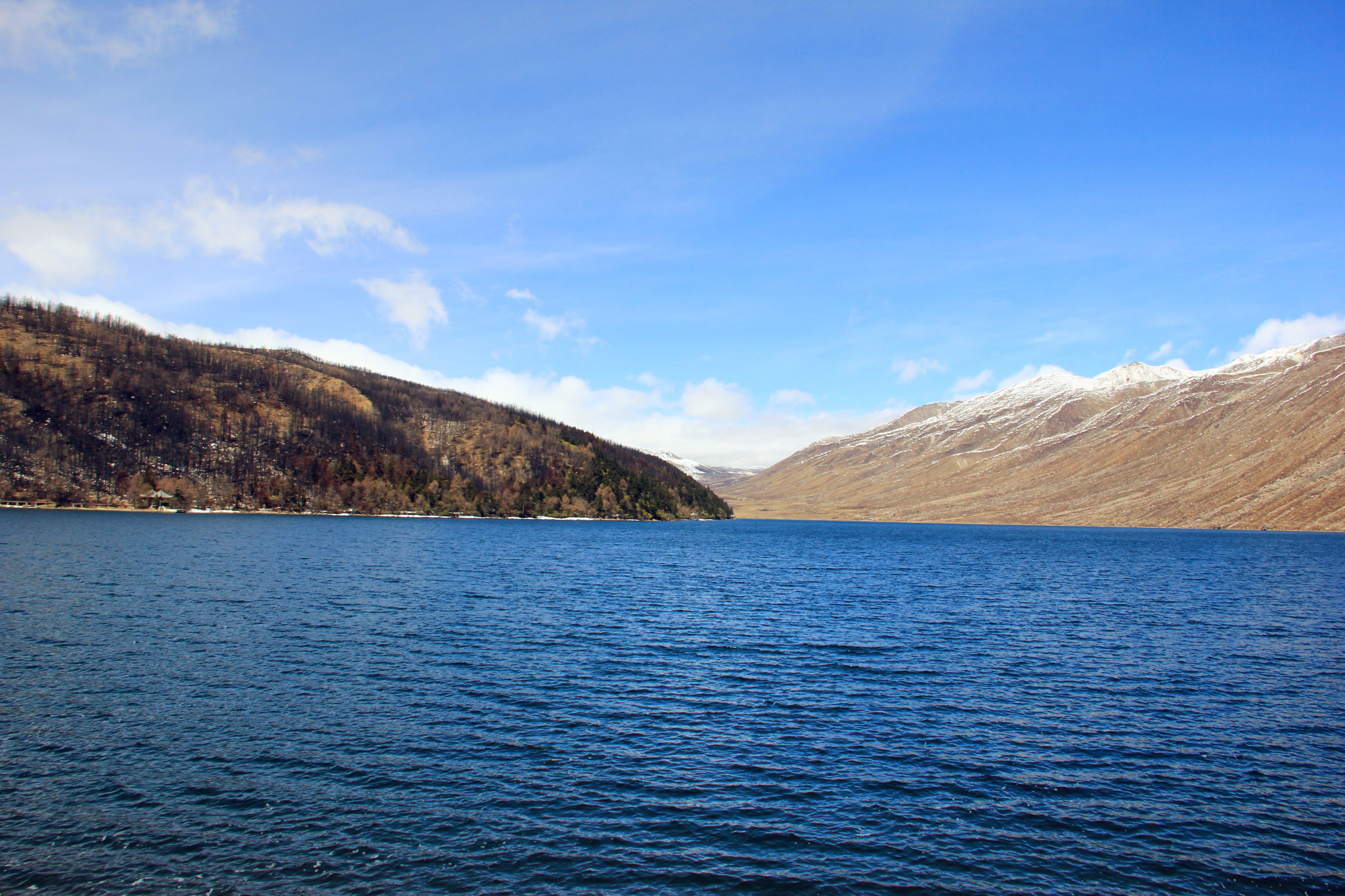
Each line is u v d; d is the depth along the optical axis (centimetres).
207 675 3378
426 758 2503
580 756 2580
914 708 3256
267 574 7100
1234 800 2350
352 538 13412
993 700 3406
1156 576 9725
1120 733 2958
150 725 2712
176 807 2095
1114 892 1816
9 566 6900
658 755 2611
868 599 6812
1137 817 2223
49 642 3866
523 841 1973
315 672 3512
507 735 2753
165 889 1711
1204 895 1819
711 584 7788
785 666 3994
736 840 2020
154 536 11569
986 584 8350
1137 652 4547
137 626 4372
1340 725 3106
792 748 2711
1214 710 3309
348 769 2389
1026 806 2275
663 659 4062
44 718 2733
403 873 1808
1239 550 16512
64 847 1877
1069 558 13200
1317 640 5038
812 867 1891
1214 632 5309
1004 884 1841
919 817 2184
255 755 2477
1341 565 12131
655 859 1903
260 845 1912
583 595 6581
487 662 3841
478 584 7038
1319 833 2142
